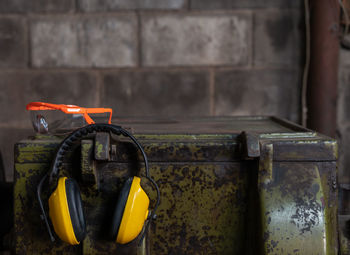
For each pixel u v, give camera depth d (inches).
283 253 32.9
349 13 71.1
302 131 39.5
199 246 36.1
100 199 35.4
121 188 35.2
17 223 35.7
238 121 53.9
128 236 31.5
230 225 35.9
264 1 73.0
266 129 43.2
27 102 75.3
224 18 73.4
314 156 34.9
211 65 74.4
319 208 33.8
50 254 36.1
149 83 74.9
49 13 73.4
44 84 74.9
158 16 73.3
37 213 35.4
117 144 35.0
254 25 73.5
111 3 73.1
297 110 75.1
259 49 74.0
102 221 35.3
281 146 34.7
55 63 74.4
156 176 35.4
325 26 70.0
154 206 35.7
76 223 31.0
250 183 35.6
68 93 75.1
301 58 74.0
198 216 35.8
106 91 75.1
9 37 73.9
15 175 35.3
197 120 55.2
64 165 35.2
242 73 74.5
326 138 36.2
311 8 71.1
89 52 74.2
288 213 33.6
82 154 33.6
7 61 74.4
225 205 35.7
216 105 75.4
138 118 57.1
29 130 75.8
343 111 75.3
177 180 35.4
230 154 35.3
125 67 74.5
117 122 51.6
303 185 34.4
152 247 36.2
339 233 38.3
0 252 40.0
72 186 32.0
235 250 36.2
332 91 71.4
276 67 74.4
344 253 37.2
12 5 73.2
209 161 35.3
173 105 75.4
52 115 67.9
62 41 73.9
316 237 33.1
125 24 73.5
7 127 75.9
